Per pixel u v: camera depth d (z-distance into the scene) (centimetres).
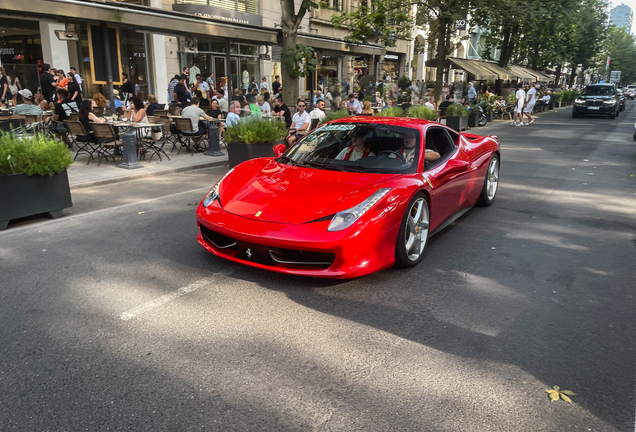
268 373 262
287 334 305
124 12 942
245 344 292
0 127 918
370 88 2077
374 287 382
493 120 2373
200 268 414
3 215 527
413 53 3578
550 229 552
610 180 845
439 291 378
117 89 1479
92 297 356
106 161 977
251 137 877
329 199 378
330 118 1107
